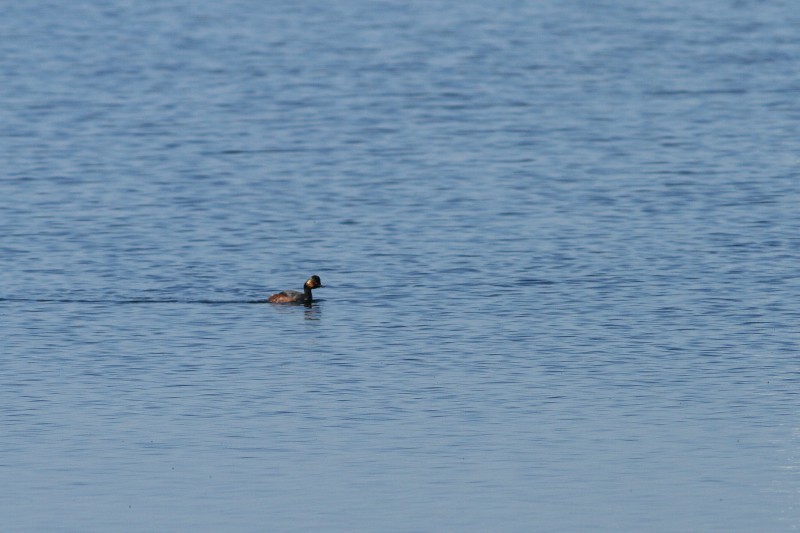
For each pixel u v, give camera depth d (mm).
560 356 36562
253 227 50969
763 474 28750
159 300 42094
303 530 26250
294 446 30469
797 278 43719
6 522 26578
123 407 32906
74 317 40250
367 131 68375
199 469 29203
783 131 66938
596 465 29297
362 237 49531
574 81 80938
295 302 41438
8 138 66875
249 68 85625
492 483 28406
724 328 38781
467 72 83875
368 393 33812
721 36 95438
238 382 34688
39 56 89438
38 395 33719
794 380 34469
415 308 41094
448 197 55344
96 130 68750
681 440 30688
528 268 45281
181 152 64000
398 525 26422
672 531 26094
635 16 103688
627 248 47531
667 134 66750
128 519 26719
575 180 57875
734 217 51438
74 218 52125
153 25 101062
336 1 111750
